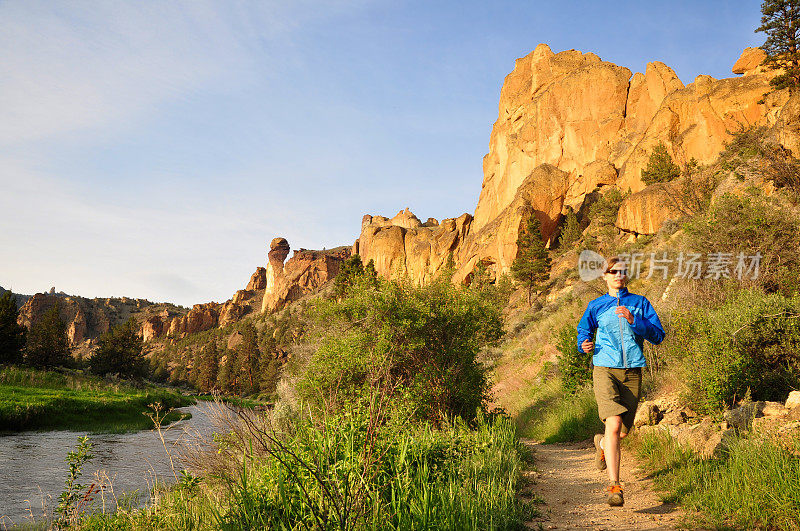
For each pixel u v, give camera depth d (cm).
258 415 399
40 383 3853
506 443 650
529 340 2338
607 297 412
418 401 757
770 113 5266
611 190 7438
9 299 5909
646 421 633
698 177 1712
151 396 3959
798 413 426
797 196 988
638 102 8994
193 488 456
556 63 10412
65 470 1246
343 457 330
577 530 332
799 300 565
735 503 333
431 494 329
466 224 11219
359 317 895
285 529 287
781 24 4597
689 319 646
